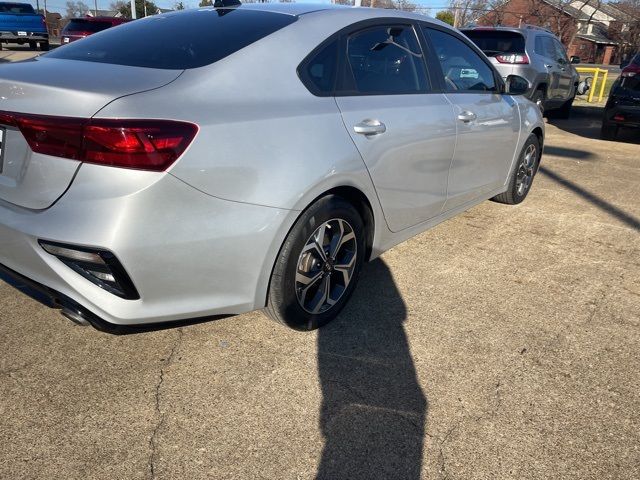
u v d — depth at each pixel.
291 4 3.03
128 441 2.07
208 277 2.20
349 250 2.84
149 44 2.57
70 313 2.09
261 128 2.25
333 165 2.50
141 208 1.95
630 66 8.39
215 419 2.20
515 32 9.11
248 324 2.87
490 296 3.28
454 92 3.58
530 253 3.95
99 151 1.93
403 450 2.07
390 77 3.07
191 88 2.18
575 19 28.27
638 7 44.53
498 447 2.10
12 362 2.48
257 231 2.25
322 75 2.65
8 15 22.97
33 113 2.05
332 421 2.21
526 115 4.59
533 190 5.61
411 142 3.03
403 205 3.14
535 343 2.79
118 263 1.97
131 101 1.99
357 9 3.04
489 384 2.46
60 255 2.01
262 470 1.97
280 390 2.37
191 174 2.03
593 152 7.79
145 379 2.41
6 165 2.19
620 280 3.55
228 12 2.86
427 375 2.51
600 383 2.50
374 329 2.86
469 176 3.83
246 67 2.37
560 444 2.13
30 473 1.92
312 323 2.73
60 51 2.76
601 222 4.66
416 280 3.45
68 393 2.30
